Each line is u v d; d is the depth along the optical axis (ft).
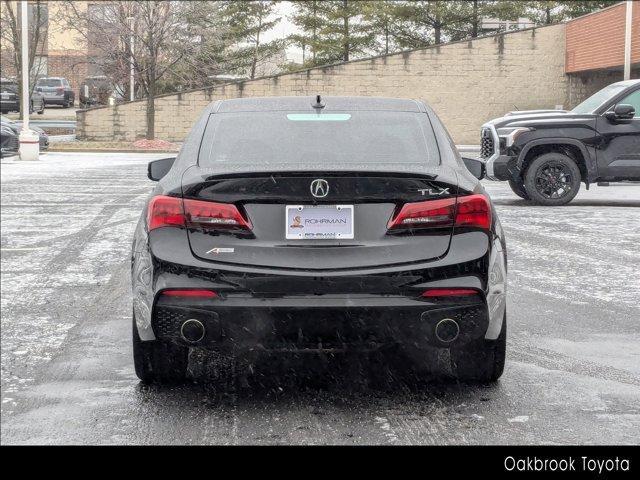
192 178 15.07
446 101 145.28
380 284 14.49
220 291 14.56
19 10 162.61
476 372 16.30
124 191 57.82
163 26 130.31
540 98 144.36
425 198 14.82
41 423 14.74
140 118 140.87
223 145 16.34
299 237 14.66
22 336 20.81
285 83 144.46
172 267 14.71
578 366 18.06
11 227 40.29
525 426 14.51
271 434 14.16
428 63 144.66
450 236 14.85
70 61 208.54
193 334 14.61
